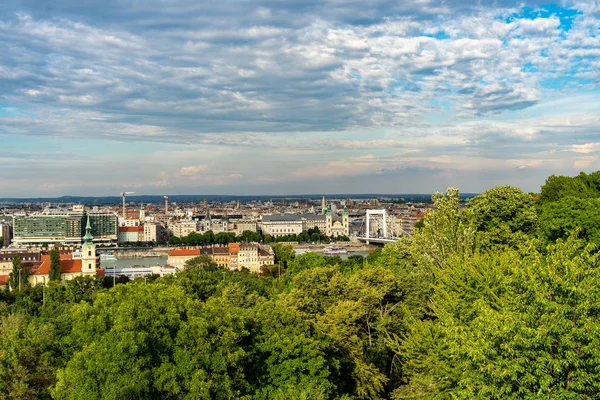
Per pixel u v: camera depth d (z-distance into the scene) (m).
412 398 77.50
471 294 74.00
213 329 78.94
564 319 49.56
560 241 59.88
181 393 72.50
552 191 158.62
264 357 84.38
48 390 88.31
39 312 185.88
